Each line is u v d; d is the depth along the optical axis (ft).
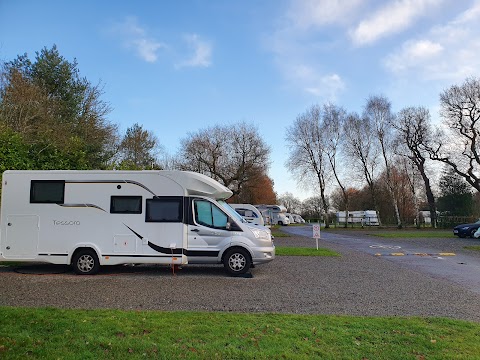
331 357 16.70
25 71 94.99
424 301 28.89
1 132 57.77
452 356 17.03
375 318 22.76
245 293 30.42
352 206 217.36
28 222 39.27
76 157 78.02
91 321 20.36
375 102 154.20
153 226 39.27
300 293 30.78
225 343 17.79
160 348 16.94
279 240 91.25
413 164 160.86
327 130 158.20
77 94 100.17
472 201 168.96
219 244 39.27
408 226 167.02
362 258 56.18
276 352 16.94
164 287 32.37
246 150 152.05
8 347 16.39
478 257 60.18
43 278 36.19
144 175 39.78
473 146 135.54
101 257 38.91
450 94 136.15
